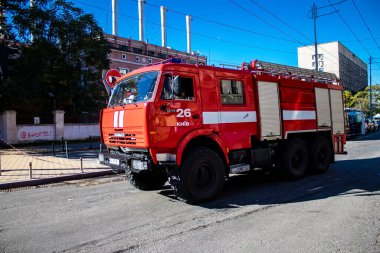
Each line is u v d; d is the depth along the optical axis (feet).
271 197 23.25
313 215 18.48
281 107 28.71
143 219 18.53
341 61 284.61
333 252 13.39
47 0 95.71
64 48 99.04
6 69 99.71
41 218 19.22
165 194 24.89
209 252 13.60
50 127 89.71
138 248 14.21
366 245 14.06
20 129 83.61
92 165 42.01
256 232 15.88
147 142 19.86
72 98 100.94
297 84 30.76
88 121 102.53
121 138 22.88
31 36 95.04
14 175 34.40
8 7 91.81
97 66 104.06
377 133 123.34
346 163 40.45
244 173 34.17
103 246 14.56
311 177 31.14
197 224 17.38
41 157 54.70
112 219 18.67
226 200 22.67
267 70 28.35
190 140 21.68
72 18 99.45
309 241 14.60
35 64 90.07
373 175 31.27
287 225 16.83
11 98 87.92
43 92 95.30
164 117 20.48
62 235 16.15
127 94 23.34
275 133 27.76
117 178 33.47
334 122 35.40
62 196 25.22
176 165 20.88
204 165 21.88
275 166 29.68
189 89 22.04
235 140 24.53
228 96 24.43
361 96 250.78
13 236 16.14
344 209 19.57
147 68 22.21
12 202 23.56
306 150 30.76
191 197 21.11
